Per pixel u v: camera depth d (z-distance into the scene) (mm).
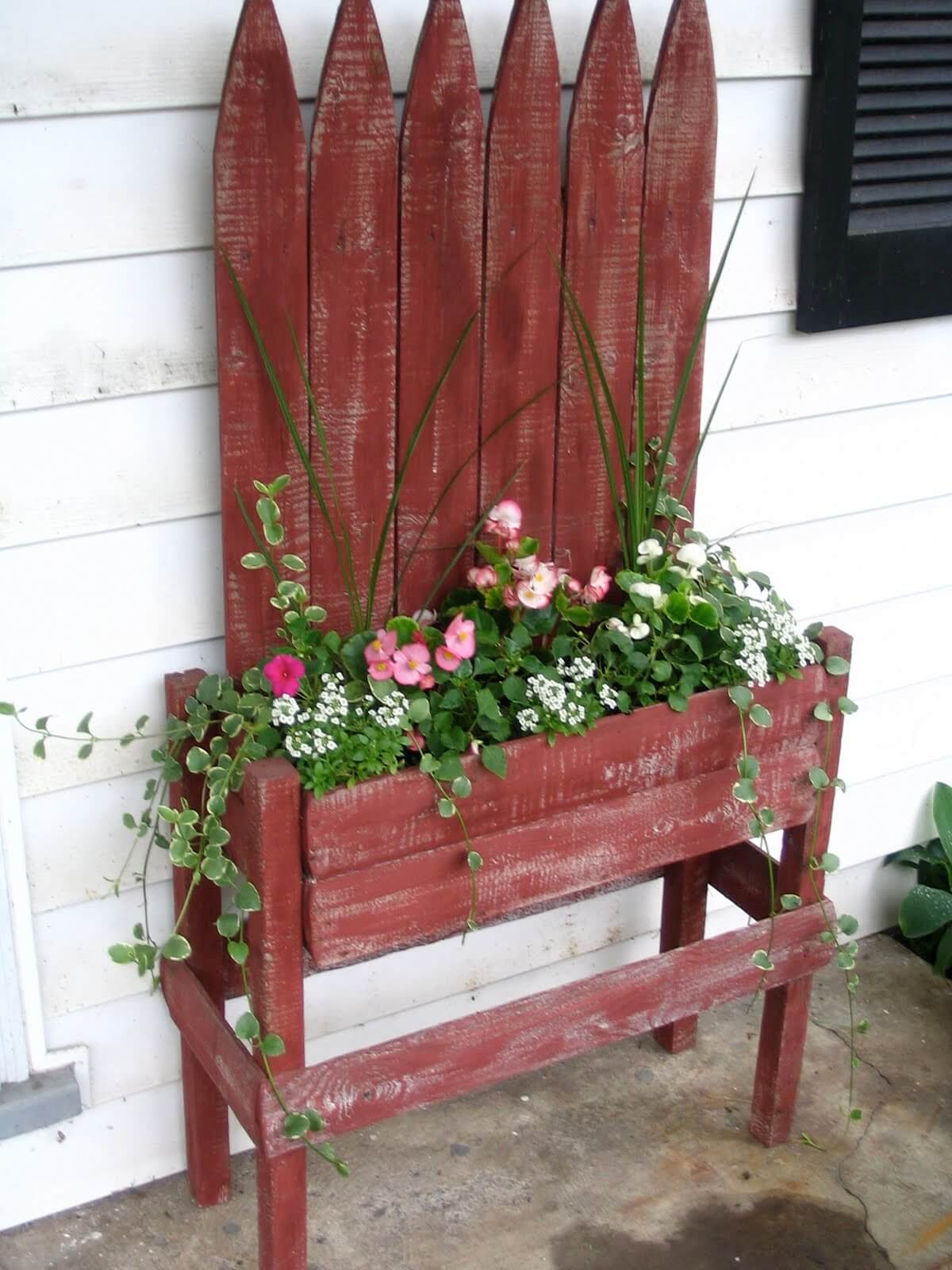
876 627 2523
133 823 1774
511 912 1949
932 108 2143
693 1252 2014
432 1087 1742
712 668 1872
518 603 1792
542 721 1714
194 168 1650
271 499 1657
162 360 1704
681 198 1919
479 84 1818
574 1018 1830
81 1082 1974
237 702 1676
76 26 1536
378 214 1694
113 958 1682
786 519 2328
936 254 2242
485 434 1876
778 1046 2135
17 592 1713
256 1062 1680
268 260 1646
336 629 1861
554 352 1889
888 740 2631
